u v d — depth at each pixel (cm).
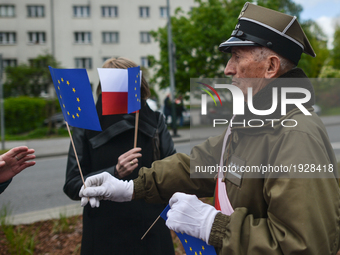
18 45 2961
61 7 2977
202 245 104
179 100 1623
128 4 3056
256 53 104
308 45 110
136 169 170
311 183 84
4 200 517
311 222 81
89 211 165
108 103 146
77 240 294
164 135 187
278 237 84
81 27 3011
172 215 104
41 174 736
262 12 104
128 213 163
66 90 131
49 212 386
